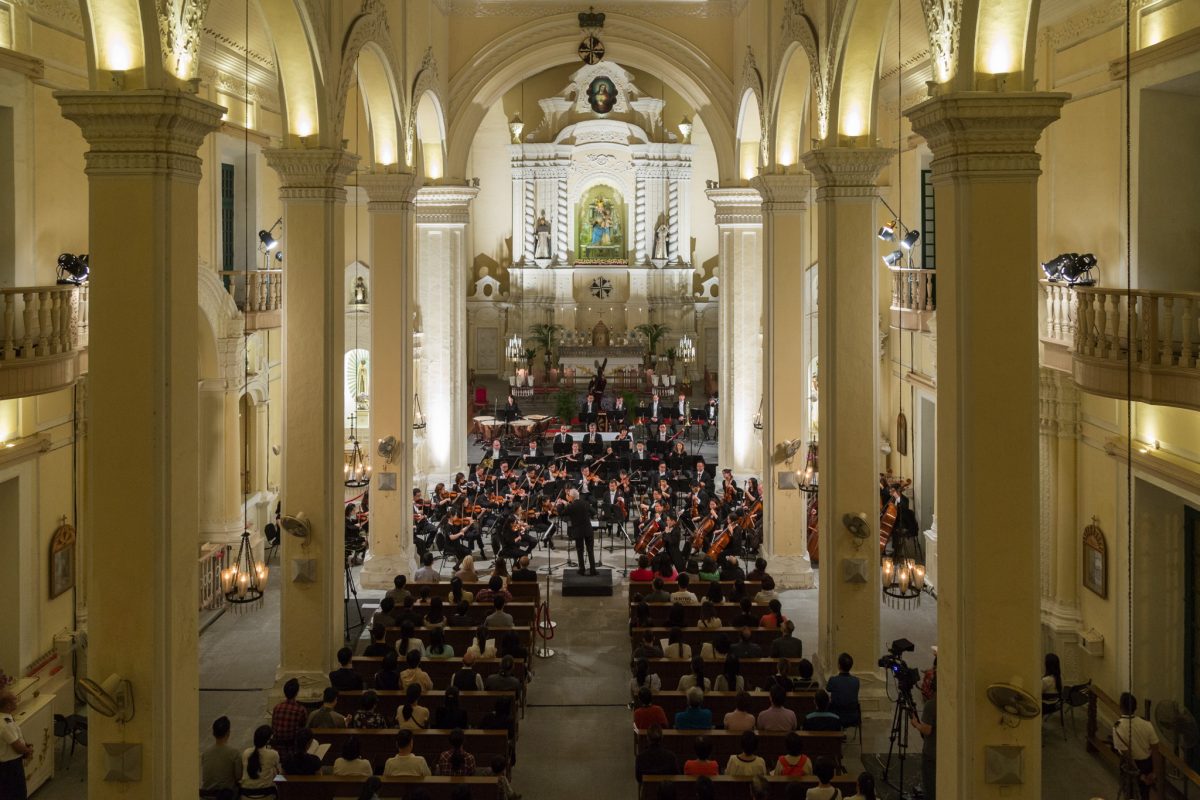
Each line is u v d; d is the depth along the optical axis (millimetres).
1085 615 14180
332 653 13883
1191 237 12430
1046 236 15023
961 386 8883
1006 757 8852
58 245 13461
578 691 14953
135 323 8914
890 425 22266
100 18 8812
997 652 8930
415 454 23984
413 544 20297
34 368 11336
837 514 13680
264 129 21328
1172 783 11508
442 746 11438
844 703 12352
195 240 9344
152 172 8820
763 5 18875
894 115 21703
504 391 37281
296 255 13609
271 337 22281
